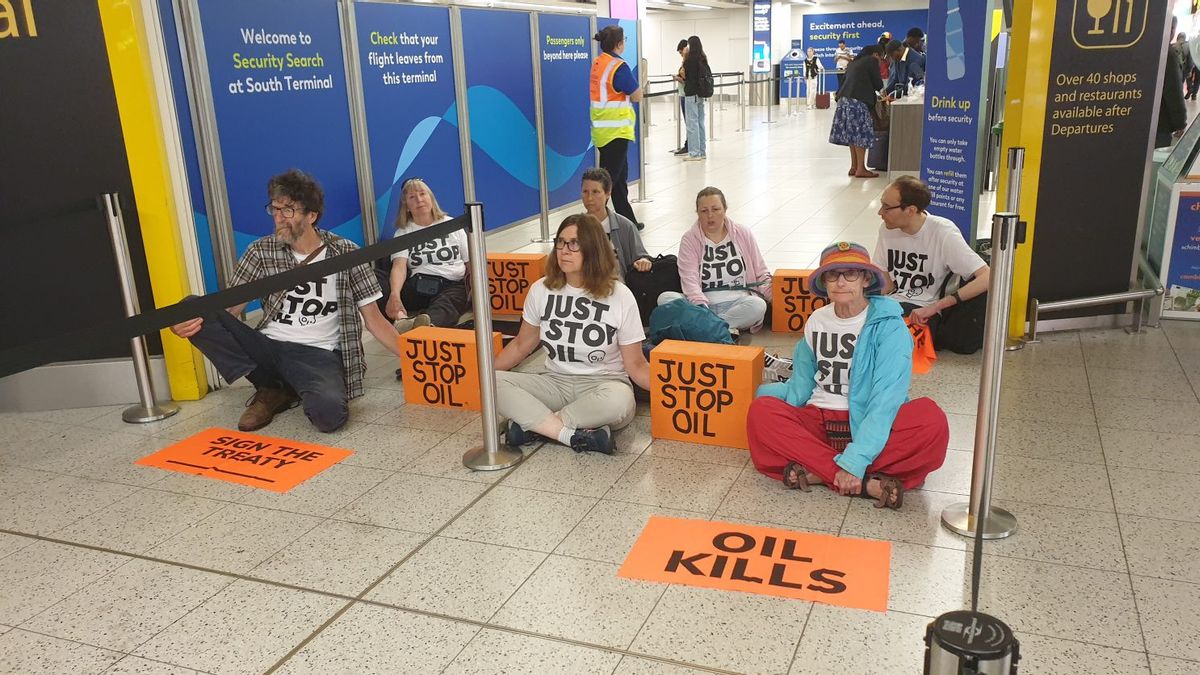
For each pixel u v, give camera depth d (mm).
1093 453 3322
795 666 2195
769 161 12711
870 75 10492
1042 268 4629
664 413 3584
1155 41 4398
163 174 3988
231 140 4539
